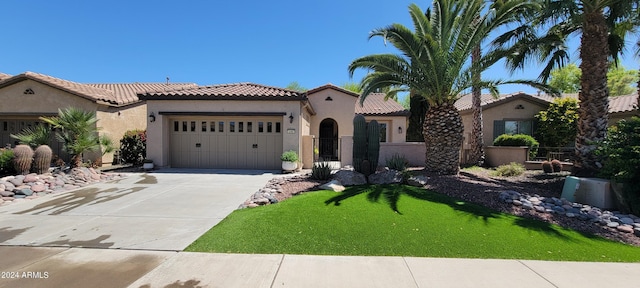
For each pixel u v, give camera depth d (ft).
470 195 25.68
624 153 22.16
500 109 60.34
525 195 25.07
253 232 17.40
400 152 48.62
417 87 35.60
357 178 31.14
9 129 51.72
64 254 14.20
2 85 49.75
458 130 34.78
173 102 45.11
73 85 53.57
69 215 20.85
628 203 22.16
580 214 20.94
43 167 31.91
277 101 44.73
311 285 11.54
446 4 32.76
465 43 33.42
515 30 34.83
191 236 16.79
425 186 29.32
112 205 23.70
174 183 33.53
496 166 48.67
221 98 44.39
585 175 29.19
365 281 11.91
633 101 53.47
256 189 30.27
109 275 12.15
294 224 18.80
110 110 52.95
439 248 15.43
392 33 30.63
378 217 20.30
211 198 26.27
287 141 44.62
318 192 27.20
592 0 28.17
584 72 29.86
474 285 11.71
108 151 39.96
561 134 54.03
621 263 14.01
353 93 64.39
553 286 11.73
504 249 15.38
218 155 46.37
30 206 23.26
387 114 65.98
